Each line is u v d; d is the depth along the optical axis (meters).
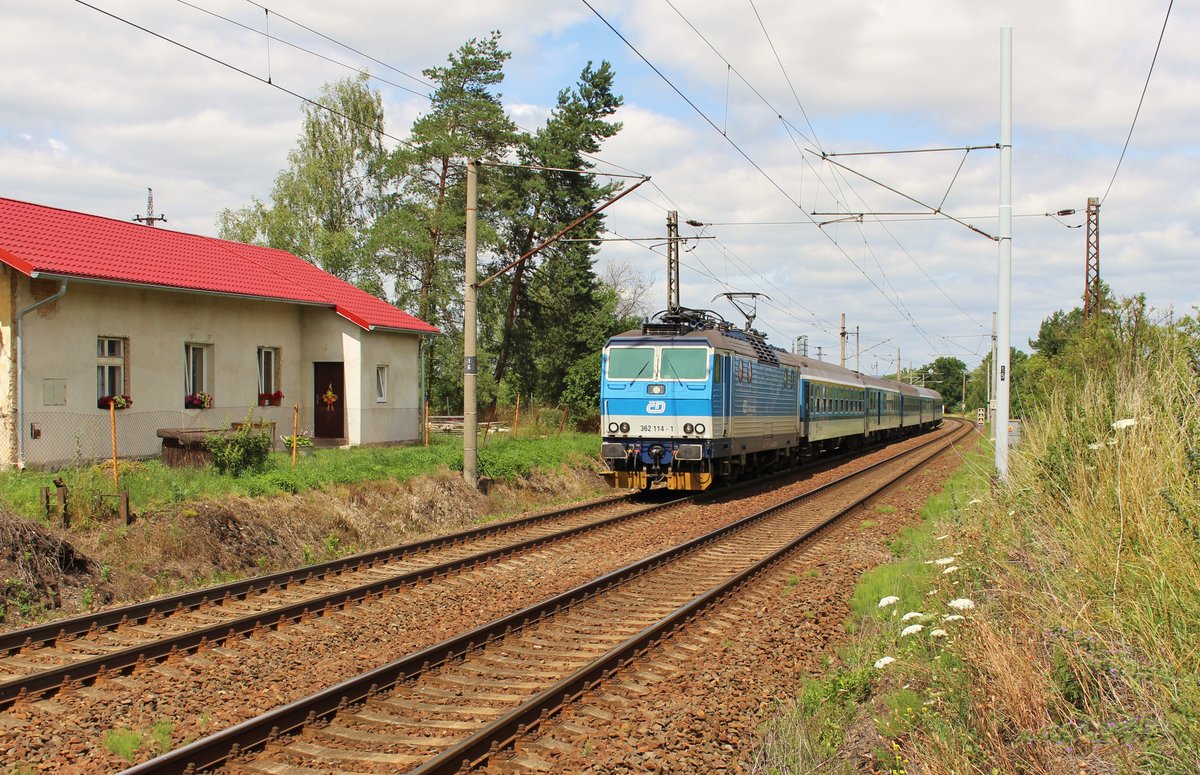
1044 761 4.83
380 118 41.12
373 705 6.91
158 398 18.25
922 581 10.13
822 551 13.58
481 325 40.28
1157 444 6.78
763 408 22.97
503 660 8.16
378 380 23.92
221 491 13.68
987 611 7.12
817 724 6.47
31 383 15.61
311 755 5.96
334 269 39.09
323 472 15.90
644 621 9.50
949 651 6.80
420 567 12.20
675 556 12.94
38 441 15.60
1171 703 4.51
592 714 6.76
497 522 16.66
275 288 21.41
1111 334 14.24
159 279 18.00
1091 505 7.16
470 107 35.62
